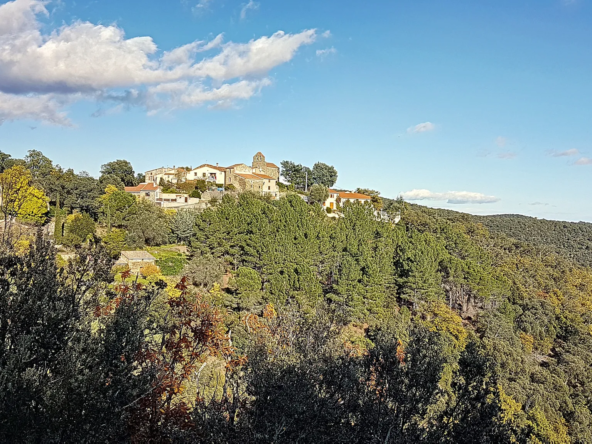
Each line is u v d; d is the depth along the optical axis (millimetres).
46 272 9469
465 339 49812
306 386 11344
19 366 7434
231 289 48844
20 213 51375
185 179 114750
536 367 53844
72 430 6957
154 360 11094
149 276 43719
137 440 10141
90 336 8891
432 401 12352
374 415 11852
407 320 53000
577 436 43219
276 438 10180
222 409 12086
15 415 6719
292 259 52219
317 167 147375
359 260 55969
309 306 38312
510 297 70062
